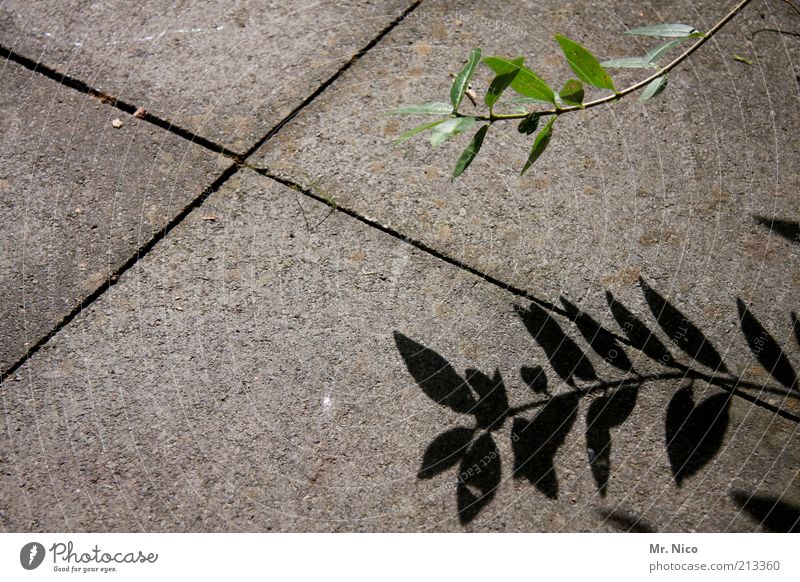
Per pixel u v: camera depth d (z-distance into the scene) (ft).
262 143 8.66
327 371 7.26
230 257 7.91
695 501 6.66
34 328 7.43
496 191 8.34
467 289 7.73
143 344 7.38
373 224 8.13
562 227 8.12
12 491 6.59
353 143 8.66
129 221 8.09
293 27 9.65
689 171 8.53
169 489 6.64
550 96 5.74
